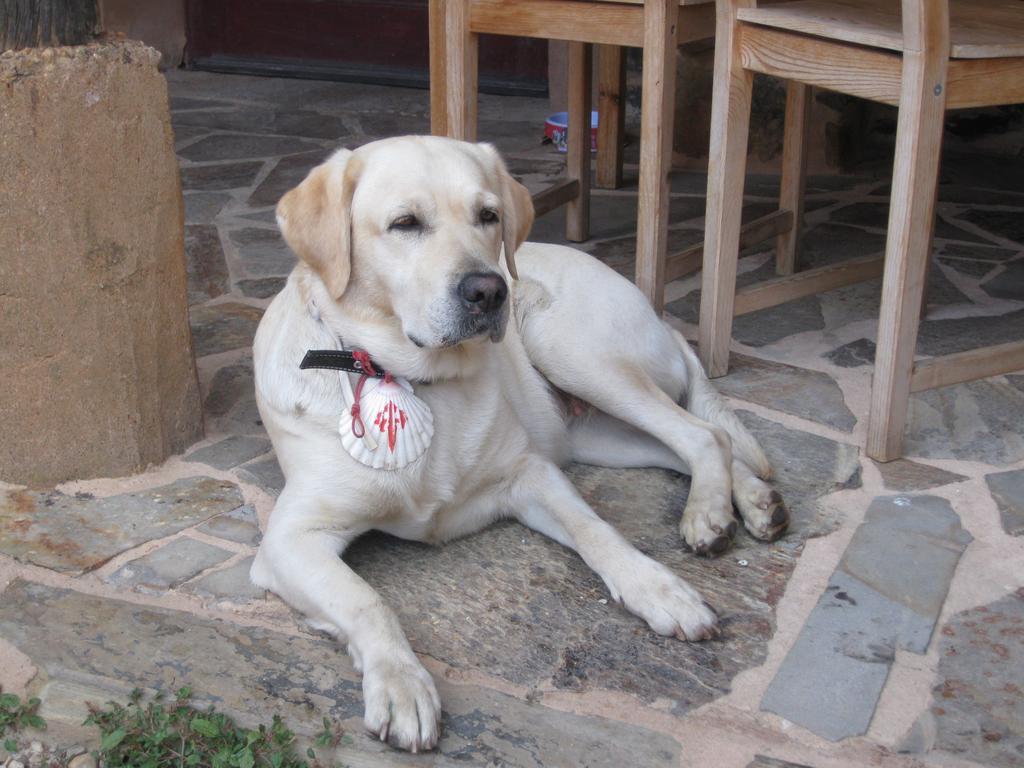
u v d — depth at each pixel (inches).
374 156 69.4
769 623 69.2
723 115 84.7
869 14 82.0
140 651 67.6
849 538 74.3
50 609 69.9
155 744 63.7
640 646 68.0
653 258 90.2
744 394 87.0
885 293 77.7
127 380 77.9
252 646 68.0
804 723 64.4
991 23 81.3
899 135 75.2
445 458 72.1
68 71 72.9
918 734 64.0
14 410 76.5
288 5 182.4
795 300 100.1
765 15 81.6
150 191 77.0
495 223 70.7
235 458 81.1
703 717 64.8
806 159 101.0
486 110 165.0
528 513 74.8
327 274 69.8
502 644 68.2
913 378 79.5
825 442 82.0
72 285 75.4
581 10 89.0
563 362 78.5
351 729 64.1
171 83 180.7
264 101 169.9
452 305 67.2
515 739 63.8
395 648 65.4
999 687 66.0
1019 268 105.1
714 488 74.3
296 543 69.2
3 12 72.6
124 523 75.6
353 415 70.2
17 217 73.4
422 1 174.9
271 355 72.9
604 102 126.9
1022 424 83.4
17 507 76.5
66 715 65.3
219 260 107.7
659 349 80.6
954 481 78.5
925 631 68.7
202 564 72.6
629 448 80.4
